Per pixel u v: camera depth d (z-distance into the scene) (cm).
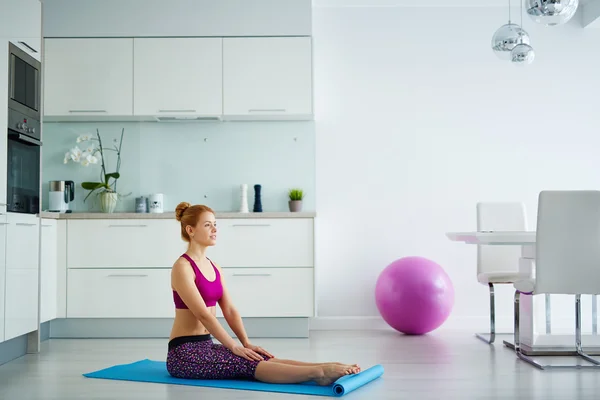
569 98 567
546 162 564
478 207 503
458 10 568
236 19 517
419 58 566
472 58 566
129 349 442
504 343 453
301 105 516
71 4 519
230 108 517
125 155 552
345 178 559
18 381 334
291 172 552
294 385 316
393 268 504
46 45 520
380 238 558
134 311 494
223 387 312
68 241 496
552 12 322
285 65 516
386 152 561
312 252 496
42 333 488
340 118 561
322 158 560
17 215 398
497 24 567
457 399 291
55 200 517
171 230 497
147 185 550
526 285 393
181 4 518
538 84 566
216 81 517
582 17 568
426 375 346
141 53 517
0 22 380
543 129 565
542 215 382
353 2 559
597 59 568
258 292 495
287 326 500
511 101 566
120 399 291
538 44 568
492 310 464
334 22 566
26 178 416
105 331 499
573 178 564
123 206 550
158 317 496
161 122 553
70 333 500
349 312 555
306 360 398
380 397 294
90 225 497
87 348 447
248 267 496
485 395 299
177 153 552
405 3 563
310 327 552
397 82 564
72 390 311
